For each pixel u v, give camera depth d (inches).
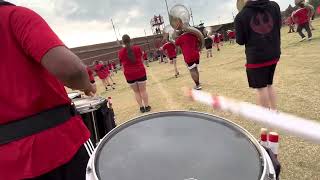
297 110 167.5
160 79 450.6
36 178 52.4
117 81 676.7
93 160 47.8
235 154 44.9
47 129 54.0
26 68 51.7
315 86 213.3
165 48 433.4
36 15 51.4
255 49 147.0
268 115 44.9
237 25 148.9
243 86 263.6
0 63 50.9
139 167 44.7
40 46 47.9
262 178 39.4
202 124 53.7
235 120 164.7
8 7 51.1
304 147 122.9
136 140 51.3
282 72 282.7
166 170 43.4
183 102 243.0
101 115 96.0
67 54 48.9
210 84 304.5
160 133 52.3
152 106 259.1
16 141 52.2
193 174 41.8
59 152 54.4
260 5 143.7
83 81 51.5
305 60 327.3
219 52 783.7
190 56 277.7
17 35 49.9
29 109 52.3
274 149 54.6
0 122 52.0
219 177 40.8
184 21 276.8
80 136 59.1
